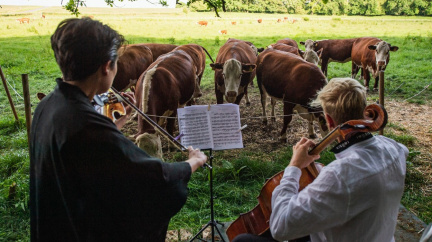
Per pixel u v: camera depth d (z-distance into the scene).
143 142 2.74
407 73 10.88
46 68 12.45
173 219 3.86
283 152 5.80
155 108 5.13
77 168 1.30
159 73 5.41
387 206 1.43
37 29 25.73
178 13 41.16
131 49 7.91
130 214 1.40
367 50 10.06
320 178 1.43
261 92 7.24
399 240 3.26
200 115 2.83
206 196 4.37
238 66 6.71
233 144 2.85
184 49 7.60
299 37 21.42
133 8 49.31
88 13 39.97
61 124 1.30
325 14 42.34
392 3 40.75
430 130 6.44
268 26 29.19
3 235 3.68
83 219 1.36
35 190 1.44
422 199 4.19
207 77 11.29
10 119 7.36
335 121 1.59
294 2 42.72
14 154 5.56
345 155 1.48
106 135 1.31
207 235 3.45
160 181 1.41
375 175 1.39
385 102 8.29
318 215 1.39
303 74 5.80
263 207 2.37
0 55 14.59
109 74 1.44
